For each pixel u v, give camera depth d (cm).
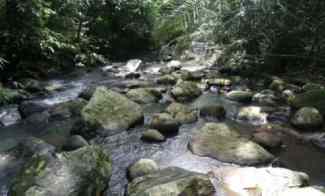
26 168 303
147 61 1088
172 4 766
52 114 515
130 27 1180
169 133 455
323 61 699
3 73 693
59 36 857
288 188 304
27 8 671
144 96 596
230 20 703
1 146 417
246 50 785
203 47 1024
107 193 313
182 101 604
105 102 482
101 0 1062
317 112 470
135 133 459
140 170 338
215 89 682
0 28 677
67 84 730
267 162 375
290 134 450
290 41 714
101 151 330
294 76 726
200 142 411
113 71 894
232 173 335
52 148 397
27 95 617
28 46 732
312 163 375
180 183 284
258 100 596
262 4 662
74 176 285
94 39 1080
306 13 681
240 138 409
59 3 868
